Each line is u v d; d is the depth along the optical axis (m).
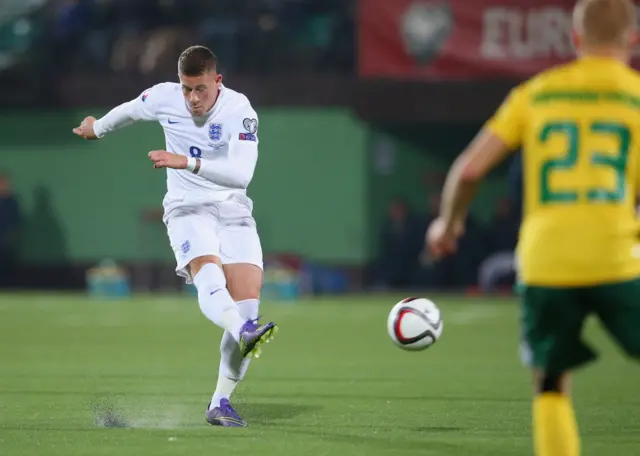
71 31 80.62
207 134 24.28
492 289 74.50
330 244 79.81
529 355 16.61
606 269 15.98
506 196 80.19
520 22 72.75
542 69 72.56
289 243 79.94
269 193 79.88
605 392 30.83
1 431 23.38
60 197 80.31
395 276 76.69
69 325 54.69
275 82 76.19
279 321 57.75
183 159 23.16
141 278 80.12
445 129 79.50
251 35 79.38
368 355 42.03
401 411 26.77
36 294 77.31
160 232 80.12
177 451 20.91
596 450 21.30
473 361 39.88
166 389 31.19
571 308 16.25
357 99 75.38
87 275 80.31
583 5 16.81
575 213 16.14
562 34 72.25
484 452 20.88
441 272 76.00
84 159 80.06
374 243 79.75
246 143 24.06
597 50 16.73
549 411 16.52
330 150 79.50
